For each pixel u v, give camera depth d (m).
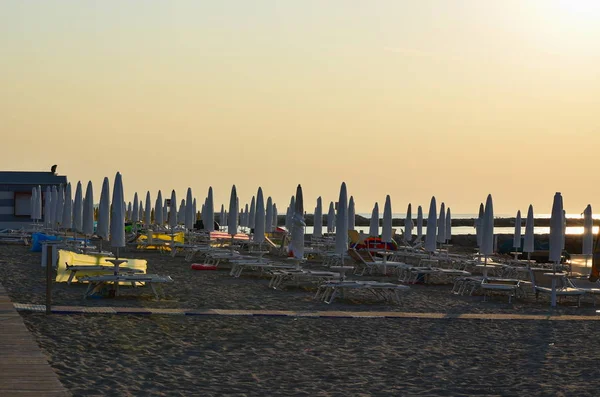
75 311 11.99
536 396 7.77
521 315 13.46
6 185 41.06
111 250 30.27
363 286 14.80
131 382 7.79
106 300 14.12
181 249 30.19
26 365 7.69
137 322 11.47
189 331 10.94
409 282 20.00
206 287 17.11
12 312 11.40
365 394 7.67
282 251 30.39
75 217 21.91
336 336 10.95
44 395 6.59
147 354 9.24
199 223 41.41
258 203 22.72
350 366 8.97
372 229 23.62
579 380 8.53
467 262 23.59
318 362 9.15
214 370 8.53
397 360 9.41
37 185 41.44
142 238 31.83
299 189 18.19
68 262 16.95
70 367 8.31
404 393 7.77
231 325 11.57
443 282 20.45
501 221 111.56
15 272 19.09
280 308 13.82
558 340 11.11
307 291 16.94
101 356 8.99
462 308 14.73
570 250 36.28
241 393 7.56
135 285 16.20
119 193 15.01
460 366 9.15
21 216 41.19
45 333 10.23
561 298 17.47
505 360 9.57
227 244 30.84
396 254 25.03
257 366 8.83
